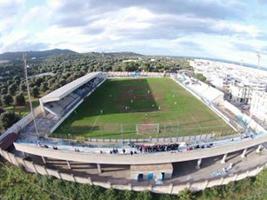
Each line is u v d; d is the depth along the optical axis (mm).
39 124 79125
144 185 52812
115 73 196875
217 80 148000
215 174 57875
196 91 131875
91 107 104000
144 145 63000
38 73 194375
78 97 115938
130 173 57000
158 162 56500
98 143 65500
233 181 56031
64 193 53031
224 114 92188
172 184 52625
